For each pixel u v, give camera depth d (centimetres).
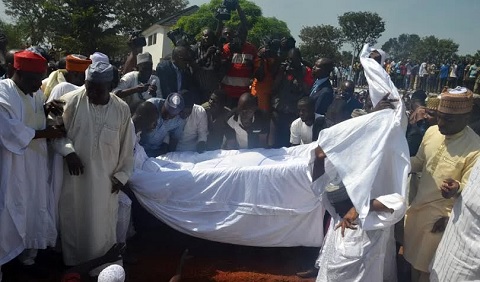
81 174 413
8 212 382
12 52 445
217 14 768
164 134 550
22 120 387
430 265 368
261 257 496
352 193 344
